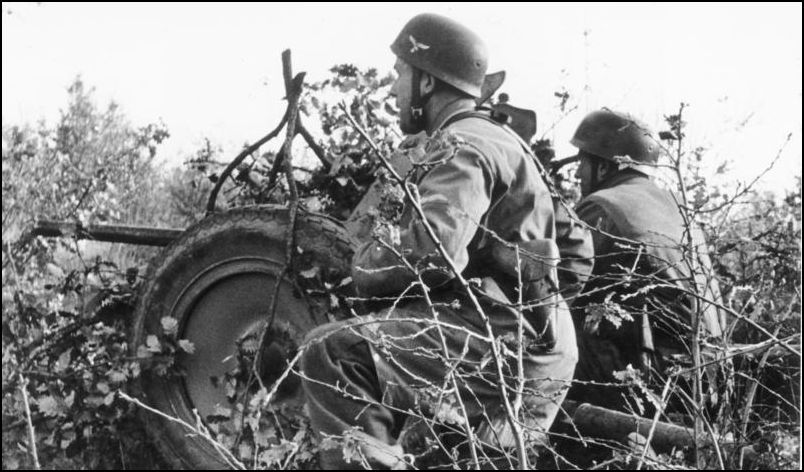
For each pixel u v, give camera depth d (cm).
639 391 429
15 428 446
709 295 436
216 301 421
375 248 349
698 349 326
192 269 424
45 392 448
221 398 423
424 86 393
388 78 444
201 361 427
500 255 358
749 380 366
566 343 368
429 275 342
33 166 637
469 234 344
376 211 373
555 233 388
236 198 473
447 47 389
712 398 368
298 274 396
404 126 400
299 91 414
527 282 352
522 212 363
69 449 443
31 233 489
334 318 393
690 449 368
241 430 380
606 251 459
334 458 343
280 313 408
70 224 479
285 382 405
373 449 336
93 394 430
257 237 409
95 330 452
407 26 399
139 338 433
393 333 349
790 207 471
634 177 500
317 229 398
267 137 423
